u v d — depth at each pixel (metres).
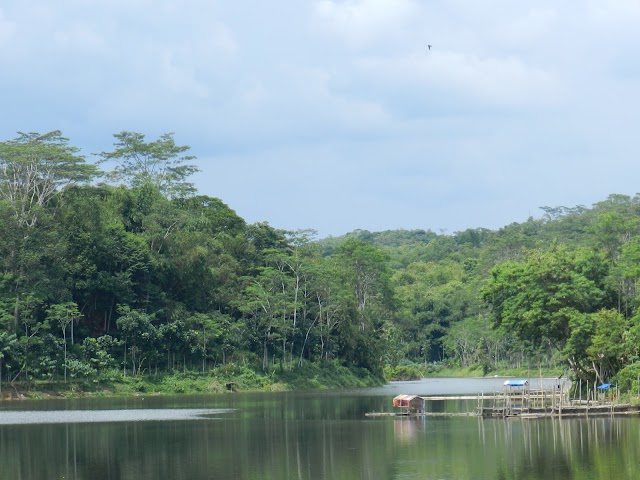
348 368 197.75
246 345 172.62
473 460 68.62
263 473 64.25
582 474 61.66
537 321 111.75
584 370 115.25
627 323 105.31
